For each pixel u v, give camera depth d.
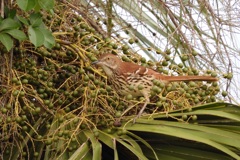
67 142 4.88
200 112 4.93
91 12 6.31
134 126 4.91
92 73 5.64
